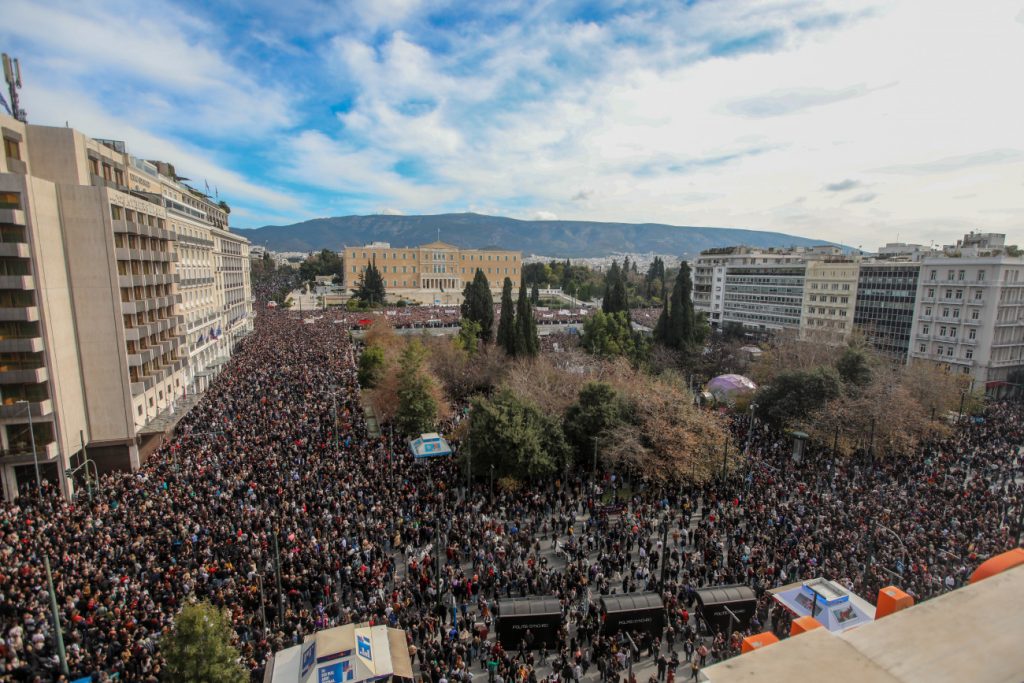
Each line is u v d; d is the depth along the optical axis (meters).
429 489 38.62
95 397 43.78
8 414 37.44
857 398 51.81
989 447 48.31
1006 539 30.55
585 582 27.91
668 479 42.16
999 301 75.88
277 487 36.34
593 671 23.48
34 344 37.97
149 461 43.84
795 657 3.65
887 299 91.44
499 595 28.09
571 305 188.50
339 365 79.81
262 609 23.78
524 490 40.00
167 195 72.62
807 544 30.42
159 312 54.91
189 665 17.78
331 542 30.14
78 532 29.50
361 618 24.77
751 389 65.06
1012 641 3.76
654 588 27.64
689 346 83.94
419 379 52.84
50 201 40.16
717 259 145.38
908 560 28.56
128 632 22.05
